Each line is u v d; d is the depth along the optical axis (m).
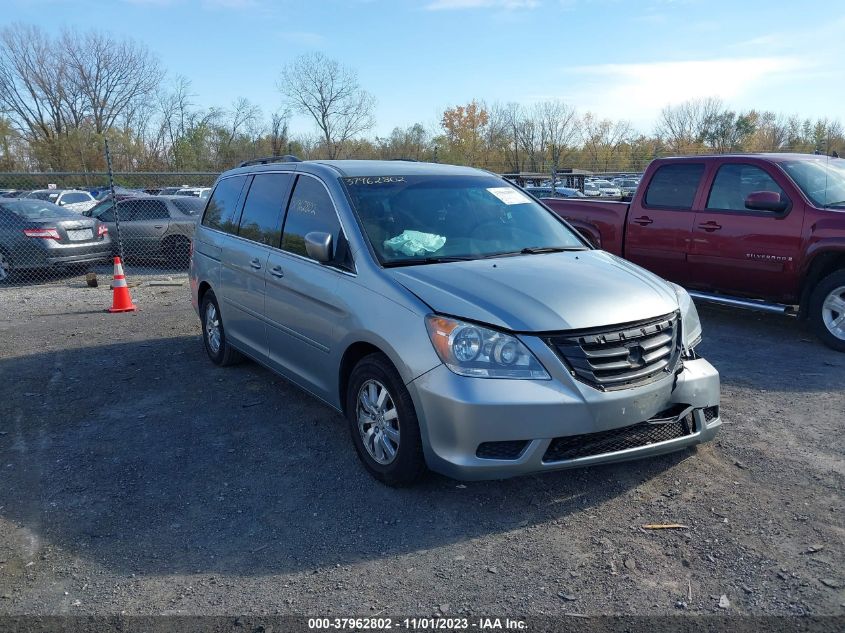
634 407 3.57
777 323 7.98
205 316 6.66
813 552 3.26
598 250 4.96
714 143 63.75
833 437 4.61
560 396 3.42
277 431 4.91
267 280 5.14
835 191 7.18
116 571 3.26
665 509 3.68
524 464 3.46
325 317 4.37
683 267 7.95
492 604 2.95
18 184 49.53
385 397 3.92
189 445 4.71
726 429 4.76
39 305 10.12
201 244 6.56
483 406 3.41
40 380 6.24
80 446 4.73
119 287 9.49
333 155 51.53
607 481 4.00
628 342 3.63
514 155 60.66
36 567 3.30
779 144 66.81
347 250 4.32
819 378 5.89
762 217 7.18
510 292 3.72
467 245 4.50
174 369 6.50
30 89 55.59
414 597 3.01
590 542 3.39
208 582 3.15
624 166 44.84
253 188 5.86
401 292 3.82
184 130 50.22
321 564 3.27
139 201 14.17
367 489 4.00
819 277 6.98
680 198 7.98
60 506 3.89
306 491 4.00
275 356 5.22
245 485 4.10
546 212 5.30
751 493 3.84
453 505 3.78
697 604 2.91
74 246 12.41
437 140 56.56
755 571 3.13
